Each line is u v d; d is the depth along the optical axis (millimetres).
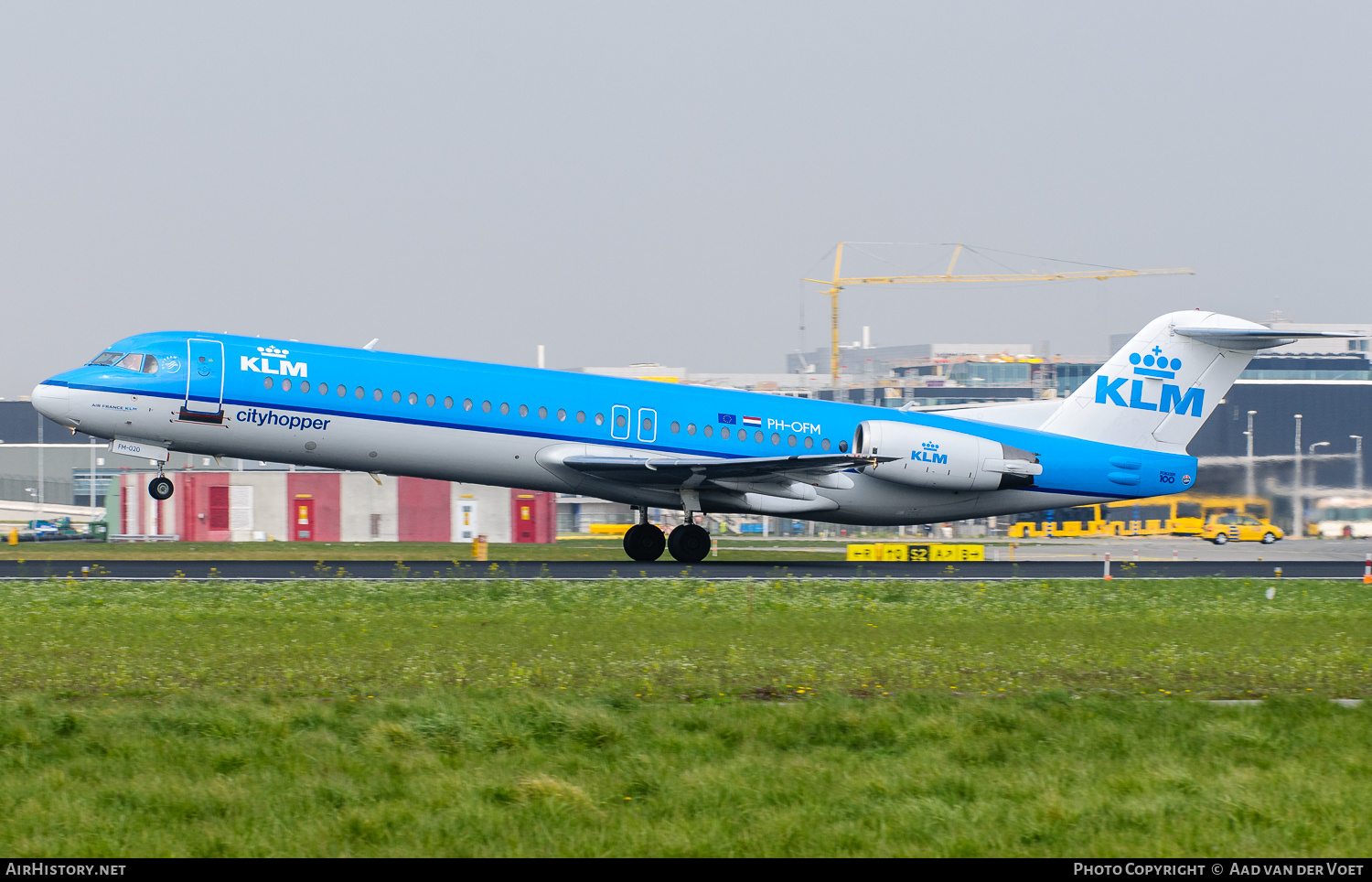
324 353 122562
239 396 117938
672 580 111562
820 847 37625
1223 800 41938
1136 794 43031
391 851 36969
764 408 136625
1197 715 55125
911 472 136250
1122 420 144625
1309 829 39719
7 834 38031
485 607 90688
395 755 46188
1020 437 141750
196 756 45656
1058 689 60844
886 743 50188
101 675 61312
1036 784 43969
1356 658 72438
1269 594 107688
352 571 120062
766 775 44594
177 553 156250
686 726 51844
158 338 118938
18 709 51938
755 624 83000
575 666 65562
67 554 151250
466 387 125000
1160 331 145125
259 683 60156
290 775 43688
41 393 115062
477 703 53812
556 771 44812
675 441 131875
